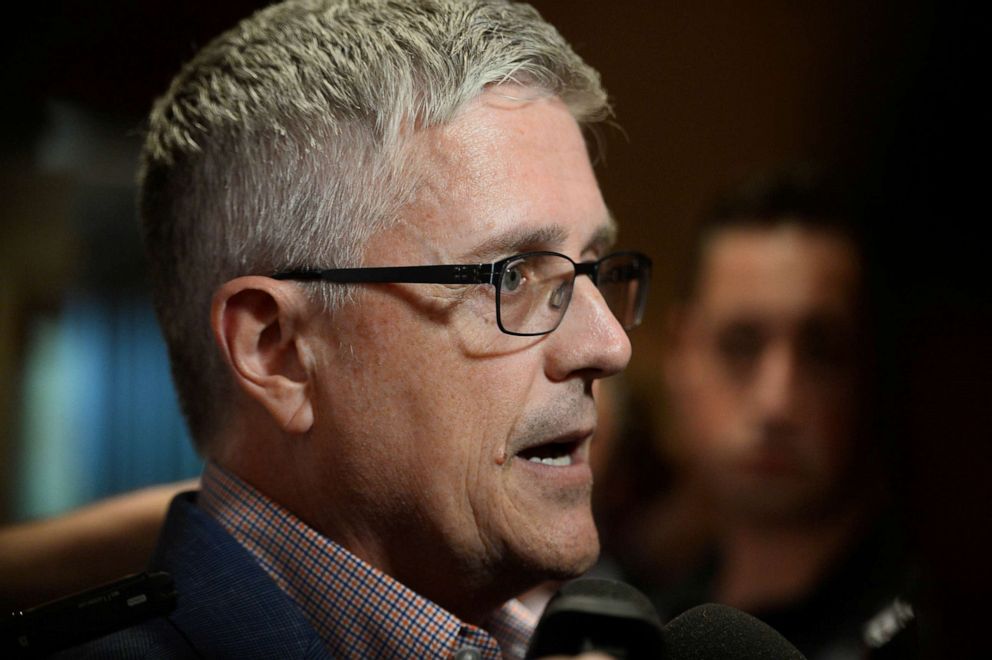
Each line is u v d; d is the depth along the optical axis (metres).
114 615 1.81
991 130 8.16
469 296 2.14
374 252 2.16
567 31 8.35
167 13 5.86
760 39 8.62
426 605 2.14
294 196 2.21
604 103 2.53
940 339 7.47
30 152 5.99
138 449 6.52
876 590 3.66
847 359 3.98
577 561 2.21
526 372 2.17
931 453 7.12
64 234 6.30
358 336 2.16
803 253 4.01
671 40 8.51
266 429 2.31
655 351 7.91
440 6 2.30
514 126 2.22
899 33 8.55
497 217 2.14
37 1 5.58
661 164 8.44
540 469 2.21
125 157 6.14
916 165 8.39
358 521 2.24
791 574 3.81
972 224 7.95
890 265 4.14
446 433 2.13
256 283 2.21
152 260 2.51
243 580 2.14
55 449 6.39
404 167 2.15
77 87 5.79
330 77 2.21
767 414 3.90
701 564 4.41
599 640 1.63
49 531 3.26
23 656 1.73
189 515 2.30
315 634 2.06
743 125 8.57
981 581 6.86
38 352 6.34
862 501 3.85
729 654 2.11
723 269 4.15
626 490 4.82
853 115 8.66
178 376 2.51
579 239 2.28
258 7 5.93
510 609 2.59
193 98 2.40
